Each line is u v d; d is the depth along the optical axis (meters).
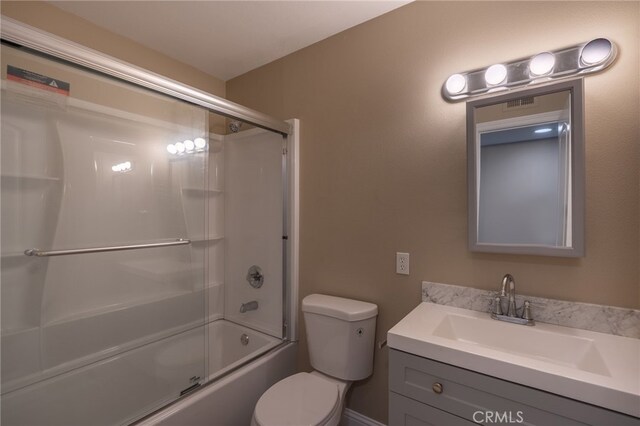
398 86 1.59
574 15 1.16
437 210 1.46
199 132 2.04
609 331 1.09
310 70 1.95
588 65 1.11
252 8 1.61
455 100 1.42
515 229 1.26
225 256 2.41
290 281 1.99
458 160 1.41
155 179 1.87
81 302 1.58
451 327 1.30
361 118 1.72
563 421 0.82
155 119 1.81
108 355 1.65
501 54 1.31
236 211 2.33
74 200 1.56
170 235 1.95
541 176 1.21
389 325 1.61
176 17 1.68
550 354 1.10
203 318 2.11
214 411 1.49
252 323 2.22
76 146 1.55
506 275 1.27
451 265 1.43
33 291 1.43
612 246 1.10
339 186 1.81
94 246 1.63
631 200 1.07
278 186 2.06
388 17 1.63
